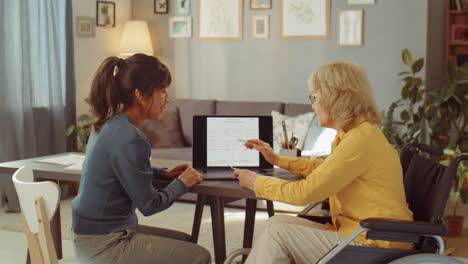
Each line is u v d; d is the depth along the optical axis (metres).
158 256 2.16
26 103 4.98
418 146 2.56
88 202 2.17
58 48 5.32
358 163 2.13
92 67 6.03
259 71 6.00
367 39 5.48
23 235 4.18
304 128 5.18
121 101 2.26
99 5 6.06
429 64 5.49
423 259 1.99
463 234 4.34
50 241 2.02
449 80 4.51
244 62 6.07
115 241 2.17
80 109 5.90
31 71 5.06
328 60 5.68
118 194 2.20
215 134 2.79
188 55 6.35
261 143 2.73
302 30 5.76
